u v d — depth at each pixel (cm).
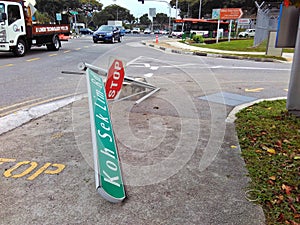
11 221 219
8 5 1170
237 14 2680
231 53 1633
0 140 362
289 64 1271
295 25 472
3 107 505
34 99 562
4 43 1180
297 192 252
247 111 483
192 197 251
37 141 360
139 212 231
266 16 2206
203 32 4256
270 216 224
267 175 281
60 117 451
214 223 219
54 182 270
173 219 223
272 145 349
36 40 1380
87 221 220
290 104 460
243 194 254
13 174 283
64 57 1245
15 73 836
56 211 230
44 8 6138
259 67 1123
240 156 324
